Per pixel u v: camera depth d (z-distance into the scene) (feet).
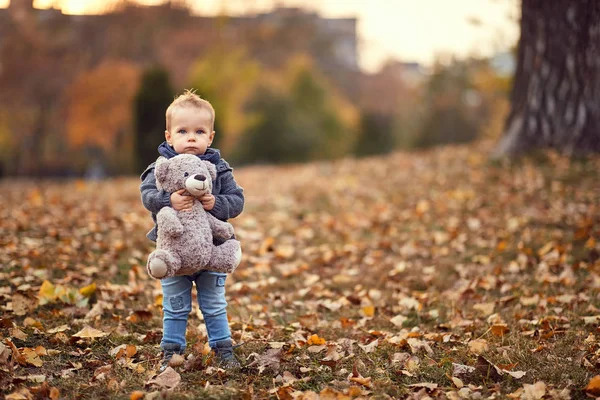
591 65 27.89
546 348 12.10
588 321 13.39
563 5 27.81
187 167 10.51
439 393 10.28
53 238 20.40
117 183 37.58
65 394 10.09
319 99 116.26
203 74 110.22
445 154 36.24
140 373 10.96
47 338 12.49
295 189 30.66
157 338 12.85
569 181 25.89
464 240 20.90
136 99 75.77
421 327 14.08
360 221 23.88
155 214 11.05
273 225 23.71
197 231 10.40
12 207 26.58
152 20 112.37
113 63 104.78
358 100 149.07
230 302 15.69
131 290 15.80
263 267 18.66
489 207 24.39
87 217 23.88
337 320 14.60
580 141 28.48
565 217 21.91
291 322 14.37
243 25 133.80
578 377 10.75
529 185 26.11
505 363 11.46
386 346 12.54
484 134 97.96
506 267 18.21
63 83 102.22
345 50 158.10
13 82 100.01
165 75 76.13
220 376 10.73
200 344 11.95
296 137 102.17
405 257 19.88
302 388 10.60
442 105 119.14
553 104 28.91
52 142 107.65
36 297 14.48
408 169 33.17
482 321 14.19
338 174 34.88
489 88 64.85
